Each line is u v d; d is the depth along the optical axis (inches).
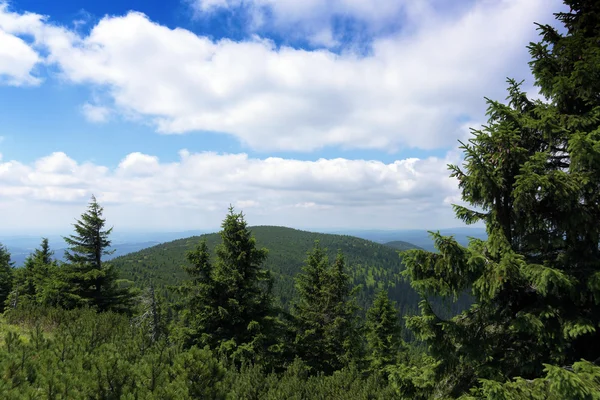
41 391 257.4
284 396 428.8
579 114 276.2
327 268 989.8
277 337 777.6
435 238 265.7
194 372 299.1
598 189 242.7
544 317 251.4
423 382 302.2
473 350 272.4
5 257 1919.3
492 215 291.1
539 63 283.9
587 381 190.1
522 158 261.3
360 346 925.2
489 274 252.1
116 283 1131.3
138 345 402.3
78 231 1072.8
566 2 291.1
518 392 216.8
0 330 502.0
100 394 271.9
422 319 287.7
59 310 627.5
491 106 291.1
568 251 261.3
